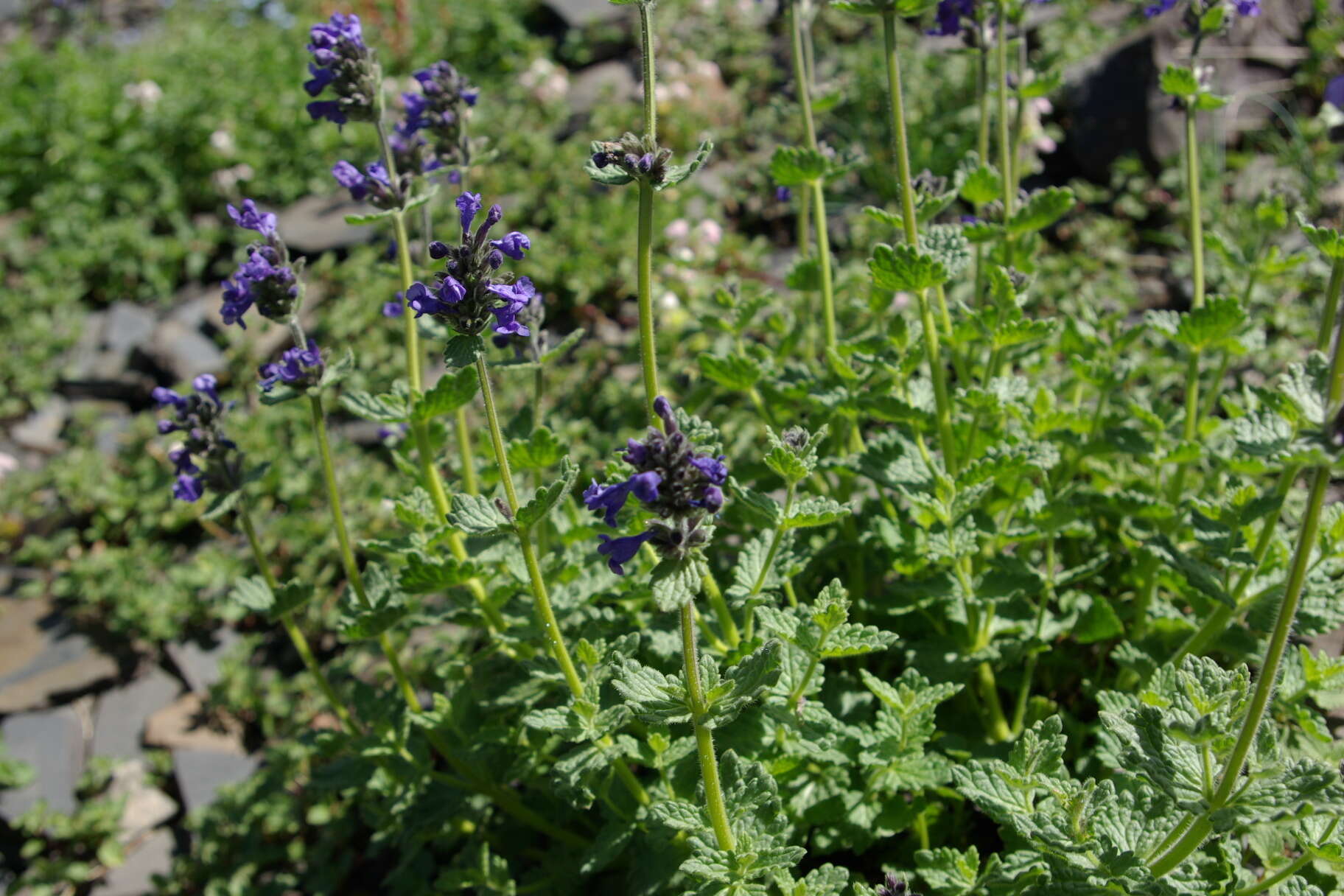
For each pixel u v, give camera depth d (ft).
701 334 2.64
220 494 1.77
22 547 3.07
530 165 3.64
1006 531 1.80
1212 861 1.52
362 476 2.77
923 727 1.61
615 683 1.41
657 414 1.30
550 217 3.43
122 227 3.96
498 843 1.94
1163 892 1.35
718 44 4.10
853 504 2.06
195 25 5.42
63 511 3.11
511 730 1.77
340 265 3.49
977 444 1.82
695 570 1.32
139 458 3.14
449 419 2.07
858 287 2.62
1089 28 3.44
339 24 1.73
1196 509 1.71
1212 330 1.81
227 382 3.40
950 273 1.73
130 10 6.68
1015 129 2.08
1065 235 2.92
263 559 1.79
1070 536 1.92
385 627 1.74
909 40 3.67
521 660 1.71
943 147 3.14
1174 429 1.98
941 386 1.73
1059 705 1.89
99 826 2.37
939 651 1.78
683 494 1.30
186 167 4.17
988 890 1.52
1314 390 1.29
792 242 3.20
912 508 1.77
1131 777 1.53
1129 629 1.91
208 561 2.73
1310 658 1.62
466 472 1.84
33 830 2.41
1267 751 1.37
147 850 2.38
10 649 2.75
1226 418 2.31
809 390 1.89
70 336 3.75
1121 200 2.95
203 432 1.74
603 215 3.19
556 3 4.58
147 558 2.83
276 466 2.86
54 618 2.82
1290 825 1.51
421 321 1.79
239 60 4.71
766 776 1.50
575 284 3.00
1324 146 2.87
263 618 2.67
